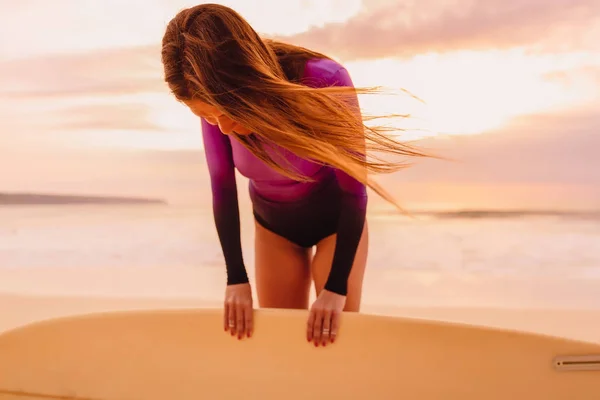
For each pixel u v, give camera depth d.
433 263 7.31
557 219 9.52
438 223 9.38
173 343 1.97
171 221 10.01
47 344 2.04
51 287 6.09
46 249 8.15
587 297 5.81
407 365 1.87
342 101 1.76
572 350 1.80
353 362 1.89
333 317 1.87
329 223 2.14
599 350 1.79
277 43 1.84
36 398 2.03
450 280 6.52
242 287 1.94
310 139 1.67
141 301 5.48
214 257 7.70
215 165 1.97
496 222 9.44
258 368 1.92
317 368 1.90
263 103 1.63
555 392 1.81
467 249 7.91
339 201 2.11
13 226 9.70
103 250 8.10
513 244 8.18
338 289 1.88
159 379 1.97
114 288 6.05
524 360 1.82
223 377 1.94
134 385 1.99
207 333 1.96
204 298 5.60
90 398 2.01
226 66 1.61
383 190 1.85
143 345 1.99
